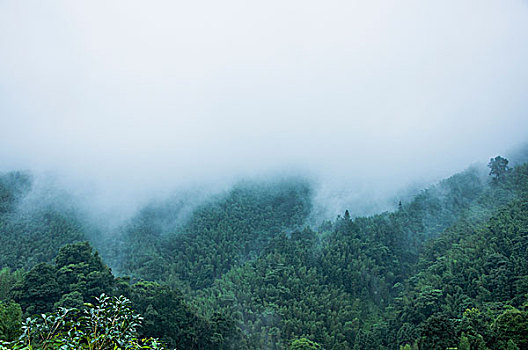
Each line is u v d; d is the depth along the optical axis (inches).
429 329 2568.9
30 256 5059.1
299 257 4950.8
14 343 585.6
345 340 3617.1
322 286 4451.3
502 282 3393.2
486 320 2691.9
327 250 5044.3
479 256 4077.3
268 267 4813.0
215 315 3125.0
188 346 2716.5
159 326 2637.8
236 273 4980.3
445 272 4008.4
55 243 5516.7
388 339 3334.2
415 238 5467.5
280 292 4269.2
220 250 5757.9
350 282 4530.0
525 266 3479.3
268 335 3560.5
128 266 5526.6
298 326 3683.6
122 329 644.1
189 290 4685.0
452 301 3484.3
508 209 4842.5
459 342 2416.3
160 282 4896.7
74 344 591.5
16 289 2576.3
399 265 4943.4
